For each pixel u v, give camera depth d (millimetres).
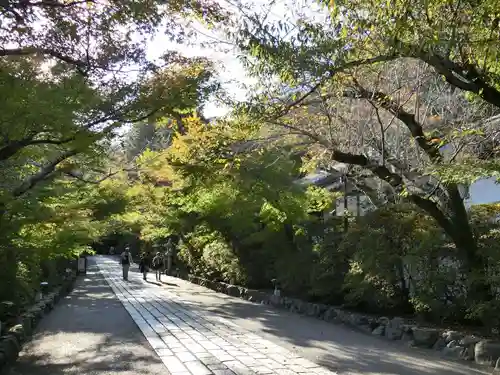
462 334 8820
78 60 9250
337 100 10211
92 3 8688
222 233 21578
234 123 10258
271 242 17344
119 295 19828
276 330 11445
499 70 7012
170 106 10164
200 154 11773
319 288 13961
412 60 9867
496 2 5461
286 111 9070
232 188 15219
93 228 13984
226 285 21812
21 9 8039
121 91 9586
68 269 28031
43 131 8055
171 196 18391
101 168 14836
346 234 12625
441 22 5762
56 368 7496
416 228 10750
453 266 10211
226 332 10680
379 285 11742
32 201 9922
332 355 8469
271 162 14141
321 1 6164
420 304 10094
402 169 9672
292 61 6988
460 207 9406
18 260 10188
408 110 10969
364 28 6410
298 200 15172
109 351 8688
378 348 9219
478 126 8938
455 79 6965
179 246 31875
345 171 13469
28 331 10422
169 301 17672
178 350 8672
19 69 7773
